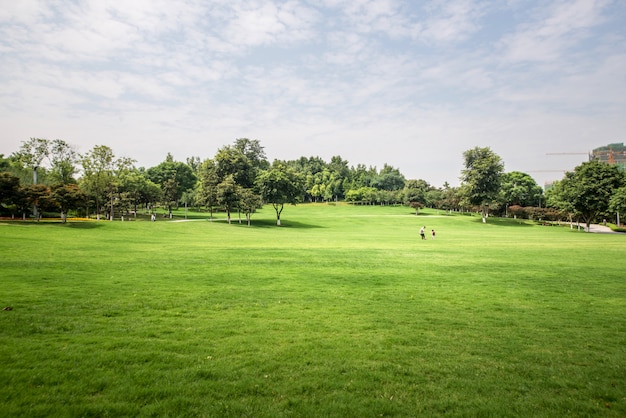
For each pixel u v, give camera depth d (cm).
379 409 654
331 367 823
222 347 916
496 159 9594
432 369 828
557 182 8550
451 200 14888
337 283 1794
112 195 7406
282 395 694
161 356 846
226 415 620
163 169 12362
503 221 9900
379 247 3675
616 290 1714
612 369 847
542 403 690
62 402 639
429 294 1598
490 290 1697
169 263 2198
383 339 1012
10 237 3183
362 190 18425
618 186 6925
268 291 1564
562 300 1520
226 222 7625
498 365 859
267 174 8238
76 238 3497
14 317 1067
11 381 698
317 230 7425
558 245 4044
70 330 997
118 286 1537
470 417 638
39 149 6744
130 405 637
